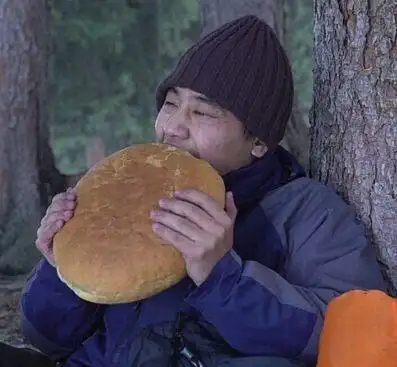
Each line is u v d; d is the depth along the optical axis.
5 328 3.75
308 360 1.94
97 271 1.77
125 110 9.18
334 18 2.42
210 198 1.83
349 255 2.09
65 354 2.29
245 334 1.91
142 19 9.16
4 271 4.98
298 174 2.28
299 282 2.09
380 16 2.29
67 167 9.05
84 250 1.80
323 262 2.09
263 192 2.20
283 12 5.48
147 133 9.24
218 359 1.96
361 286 2.07
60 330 2.23
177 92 2.14
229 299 1.88
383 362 1.75
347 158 2.42
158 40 9.27
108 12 8.99
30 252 5.07
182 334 2.01
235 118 2.11
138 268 1.77
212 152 2.11
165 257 1.79
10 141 5.27
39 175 5.37
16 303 4.01
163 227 1.80
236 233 2.15
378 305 1.83
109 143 9.16
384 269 2.34
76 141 9.07
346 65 2.39
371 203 2.36
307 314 1.92
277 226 2.14
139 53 9.16
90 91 9.03
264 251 2.12
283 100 2.19
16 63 5.28
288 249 2.13
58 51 8.73
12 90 5.28
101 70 9.02
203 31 5.38
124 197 1.87
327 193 2.22
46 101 5.44
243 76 2.10
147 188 1.87
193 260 1.81
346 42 2.38
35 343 2.26
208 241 1.80
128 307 2.12
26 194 5.27
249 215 2.17
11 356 2.05
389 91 2.30
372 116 2.34
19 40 5.28
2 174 5.25
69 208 1.91
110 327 2.14
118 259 1.78
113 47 8.99
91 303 2.23
